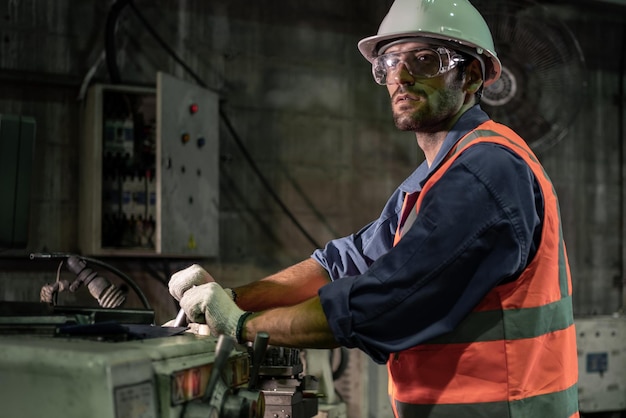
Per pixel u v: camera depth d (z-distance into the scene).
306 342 1.40
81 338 1.17
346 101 5.25
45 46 4.45
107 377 0.96
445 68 1.54
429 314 1.34
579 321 4.68
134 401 0.99
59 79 4.43
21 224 1.29
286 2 5.11
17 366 1.01
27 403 1.00
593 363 4.70
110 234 4.39
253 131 4.99
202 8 4.88
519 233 1.33
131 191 4.41
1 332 1.19
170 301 4.65
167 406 1.05
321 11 5.20
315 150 5.15
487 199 1.33
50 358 0.99
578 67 5.17
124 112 4.45
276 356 1.66
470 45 1.57
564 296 1.50
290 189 5.07
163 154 4.25
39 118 4.42
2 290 4.26
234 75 4.96
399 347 1.33
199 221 4.53
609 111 6.07
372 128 5.31
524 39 5.06
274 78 5.06
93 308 1.46
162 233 4.25
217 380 1.14
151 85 4.58
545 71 5.16
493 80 1.69
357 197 5.25
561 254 1.50
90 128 4.34
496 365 1.39
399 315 1.33
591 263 5.93
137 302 4.55
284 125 5.07
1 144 1.26
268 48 5.05
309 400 1.68
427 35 1.55
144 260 4.61
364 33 5.32
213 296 1.46
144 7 4.73
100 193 4.25
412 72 1.55
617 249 6.03
